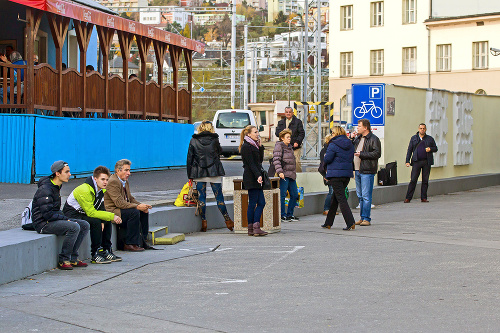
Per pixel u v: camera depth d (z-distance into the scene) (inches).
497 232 578.2
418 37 2461.9
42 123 737.0
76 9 791.7
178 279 389.1
